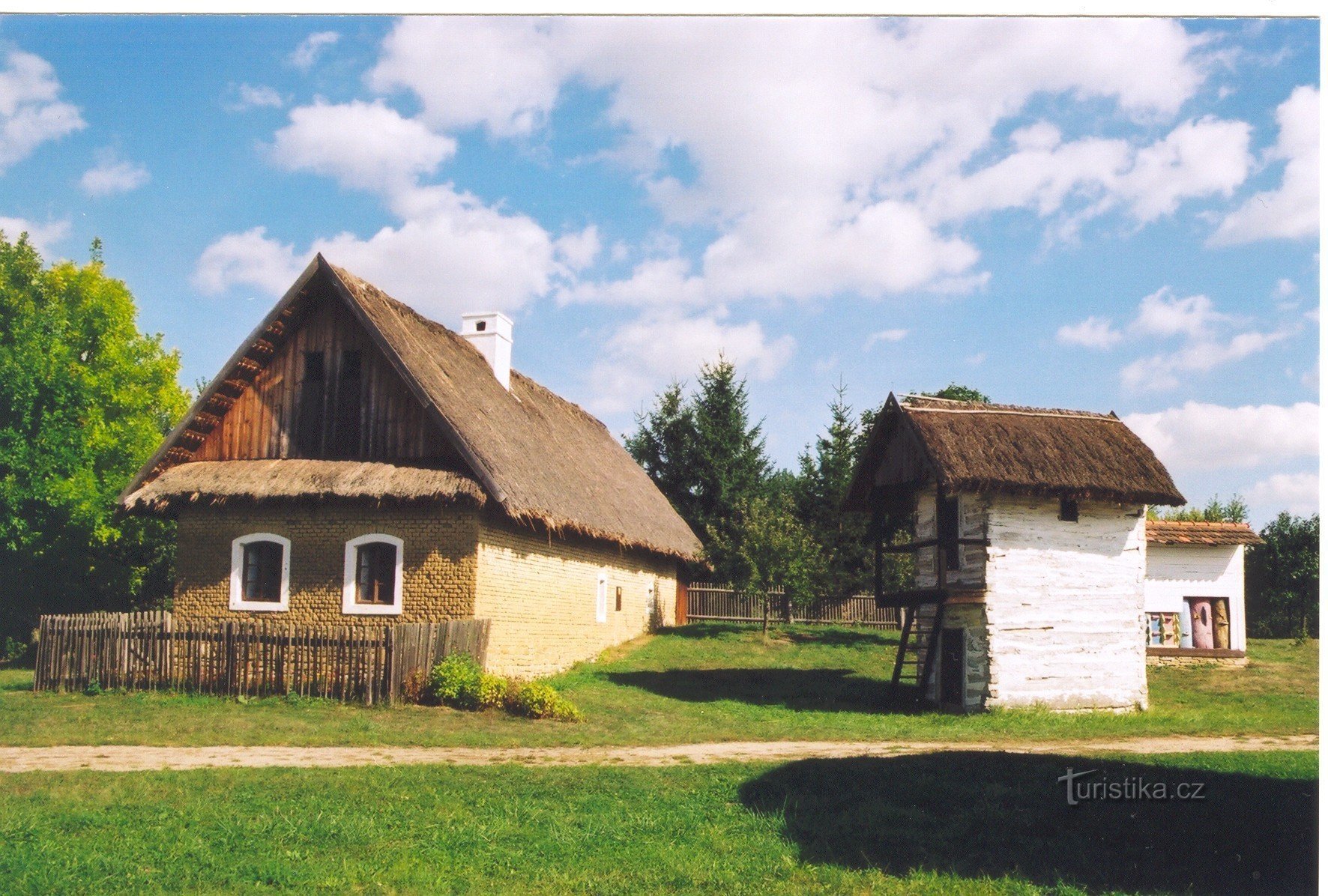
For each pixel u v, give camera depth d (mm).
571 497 26938
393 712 18688
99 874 9609
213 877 9586
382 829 11148
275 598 23062
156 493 22984
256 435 24094
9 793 12445
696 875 9867
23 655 32844
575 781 13383
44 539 33344
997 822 11617
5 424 31891
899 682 26766
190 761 14641
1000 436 23109
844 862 10438
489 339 31141
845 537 45344
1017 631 22406
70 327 36969
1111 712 22266
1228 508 52438
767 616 37750
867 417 48438
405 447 23062
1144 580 23609
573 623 28125
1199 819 11578
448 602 21922
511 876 9867
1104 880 9906
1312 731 19328
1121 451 23859
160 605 39594
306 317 24297
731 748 16531
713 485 50781
